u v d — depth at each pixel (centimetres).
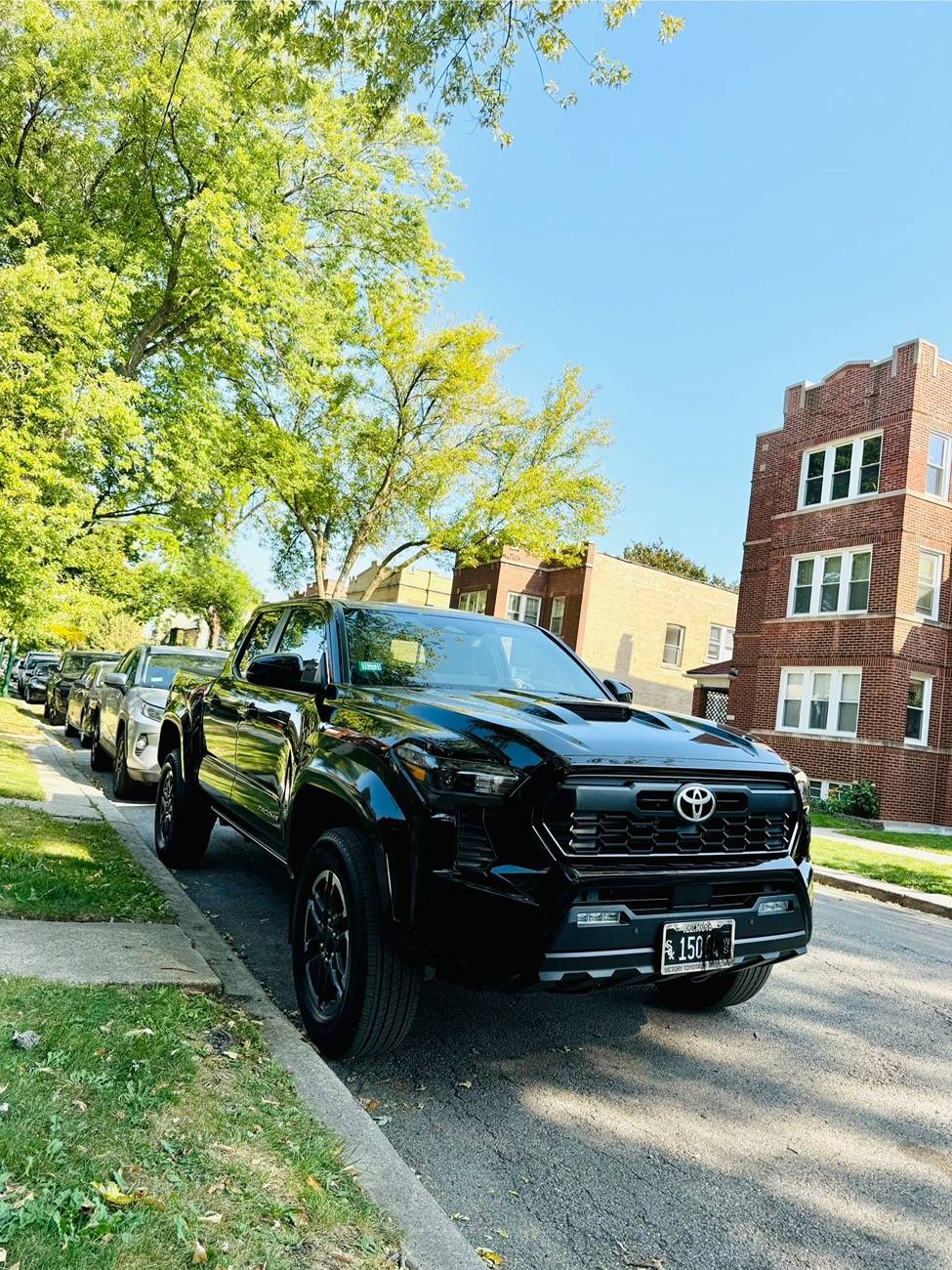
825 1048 425
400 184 2109
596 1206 269
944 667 1922
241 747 526
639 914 309
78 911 445
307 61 777
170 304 1809
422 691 420
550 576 3294
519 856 301
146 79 1523
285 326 1808
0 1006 308
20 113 1683
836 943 659
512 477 2758
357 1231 224
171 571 1920
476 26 694
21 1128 232
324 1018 349
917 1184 301
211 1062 301
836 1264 251
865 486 1988
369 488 2789
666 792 322
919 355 1898
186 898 524
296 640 515
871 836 1535
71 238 1641
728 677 2425
